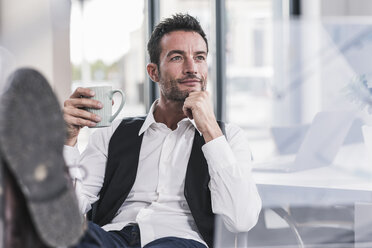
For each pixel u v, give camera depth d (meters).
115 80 4.16
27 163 0.70
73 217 0.76
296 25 4.38
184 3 3.53
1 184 0.72
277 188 1.61
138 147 1.48
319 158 1.88
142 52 3.28
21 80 0.72
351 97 1.74
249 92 5.57
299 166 1.88
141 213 1.40
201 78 1.46
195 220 1.37
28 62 2.26
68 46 2.35
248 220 1.33
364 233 1.49
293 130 3.11
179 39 1.44
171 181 1.42
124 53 3.85
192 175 1.40
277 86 4.65
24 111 0.71
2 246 0.72
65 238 0.74
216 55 3.61
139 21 3.32
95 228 1.24
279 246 1.70
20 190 0.72
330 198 1.71
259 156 4.30
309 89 4.40
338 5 4.18
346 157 1.92
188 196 1.38
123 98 1.31
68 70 2.35
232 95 5.78
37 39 2.26
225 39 3.62
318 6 4.20
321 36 4.28
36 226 0.71
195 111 1.37
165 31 1.48
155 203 1.41
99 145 1.53
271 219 1.81
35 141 0.72
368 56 4.12
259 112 5.37
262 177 1.72
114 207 1.44
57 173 0.74
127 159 1.47
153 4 3.26
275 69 4.69
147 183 1.44
